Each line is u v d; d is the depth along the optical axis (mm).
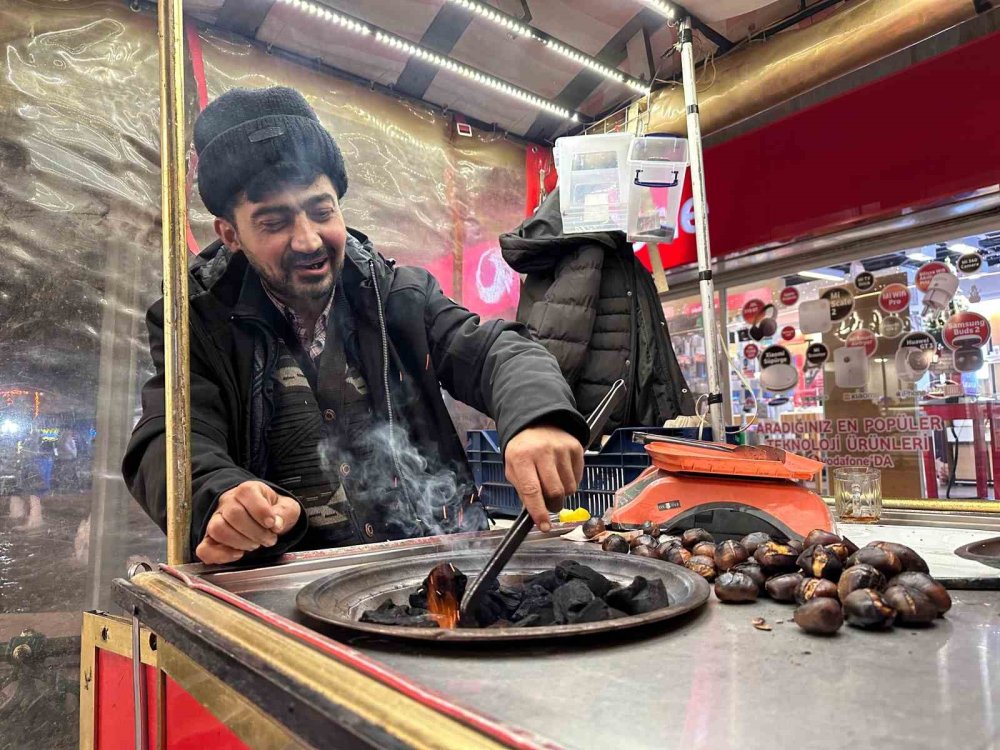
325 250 1168
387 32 1719
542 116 2195
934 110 1925
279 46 1854
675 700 382
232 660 470
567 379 1945
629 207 1812
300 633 468
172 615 602
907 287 2574
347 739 332
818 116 2172
